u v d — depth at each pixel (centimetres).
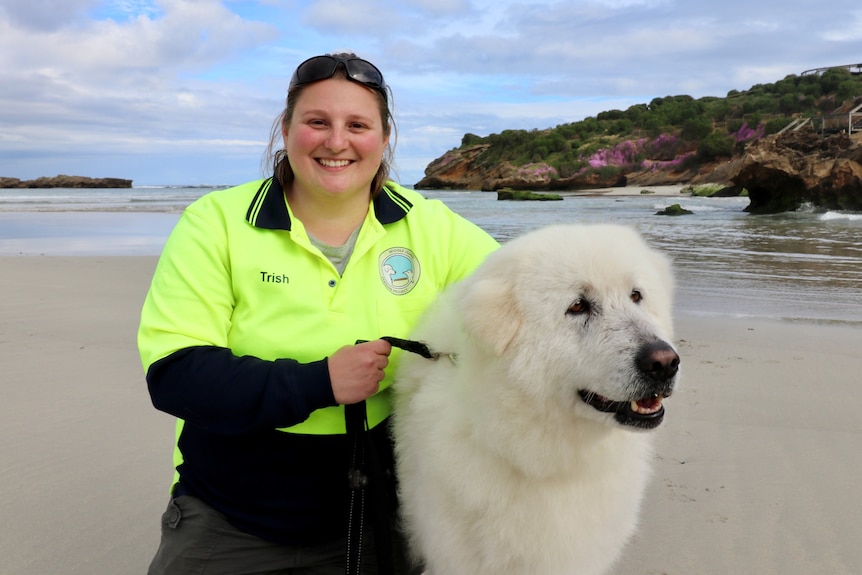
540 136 7119
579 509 215
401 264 249
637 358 197
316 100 225
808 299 797
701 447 375
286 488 229
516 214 2312
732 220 1914
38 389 459
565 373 211
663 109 7525
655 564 271
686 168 6066
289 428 226
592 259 220
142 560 275
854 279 929
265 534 229
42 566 269
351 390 205
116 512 310
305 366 207
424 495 222
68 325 634
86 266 1017
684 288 873
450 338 228
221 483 229
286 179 246
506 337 206
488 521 212
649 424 203
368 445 228
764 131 5859
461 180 7206
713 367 520
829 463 353
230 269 228
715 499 320
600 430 216
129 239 1530
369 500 240
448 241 267
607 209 2627
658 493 327
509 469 212
